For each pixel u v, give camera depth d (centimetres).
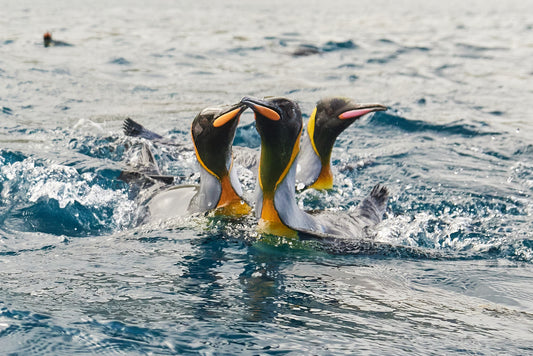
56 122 1859
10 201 1210
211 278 838
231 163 1120
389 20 6656
